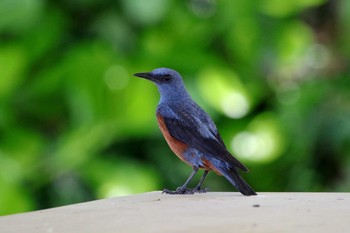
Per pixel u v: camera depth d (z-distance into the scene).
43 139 14.26
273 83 16.06
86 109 14.04
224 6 14.78
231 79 14.73
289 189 15.63
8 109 14.11
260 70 15.55
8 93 14.08
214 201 9.73
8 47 14.13
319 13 17.48
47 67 14.44
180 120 12.21
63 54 14.48
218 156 11.47
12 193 13.33
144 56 14.43
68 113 14.53
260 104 15.93
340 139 15.14
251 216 8.34
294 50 15.71
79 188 13.95
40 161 13.97
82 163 13.94
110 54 14.19
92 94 14.05
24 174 13.82
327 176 15.71
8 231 8.31
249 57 15.12
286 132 15.36
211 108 14.73
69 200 13.86
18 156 13.89
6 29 14.10
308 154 15.44
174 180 14.77
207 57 14.59
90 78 14.04
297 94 15.84
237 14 14.76
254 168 15.55
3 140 14.02
